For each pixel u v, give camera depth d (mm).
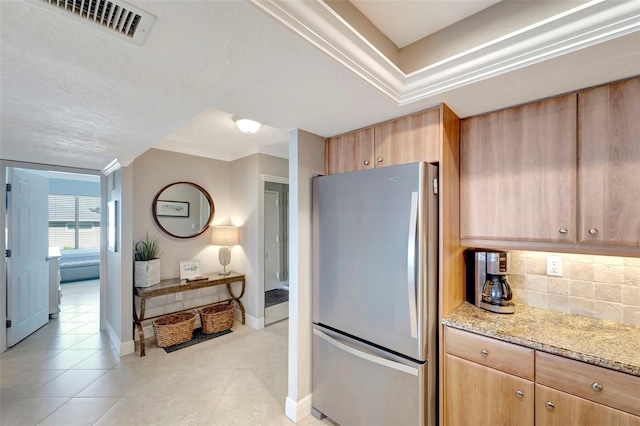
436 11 1267
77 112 1662
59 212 6840
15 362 2789
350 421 1778
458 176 1741
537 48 1092
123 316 2941
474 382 1462
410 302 1481
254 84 1309
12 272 3131
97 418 2002
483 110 1628
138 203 3320
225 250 3855
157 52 1054
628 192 1255
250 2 802
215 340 3336
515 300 1843
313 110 1628
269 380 2494
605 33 968
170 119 1772
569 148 1400
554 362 1238
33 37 954
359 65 1188
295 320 2004
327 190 1935
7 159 2967
